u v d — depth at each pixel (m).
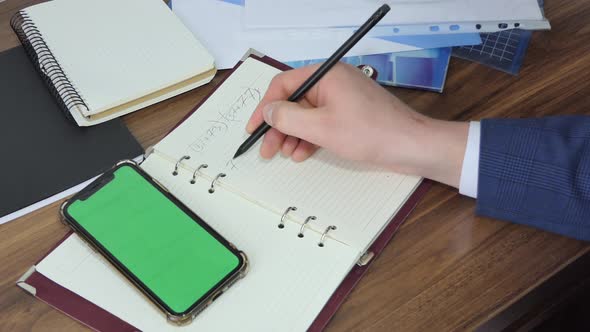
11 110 0.77
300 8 0.91
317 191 0.69
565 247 0.67
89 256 0.64
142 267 0.61
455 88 0.82
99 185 0.67
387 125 0.69
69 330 0.61
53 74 0.78
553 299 0.79
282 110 0.69
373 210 0.68
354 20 0.90
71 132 0.76
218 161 0.72
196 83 0.81
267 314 0.60
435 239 0.68
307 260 0.64
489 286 0.64
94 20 0.85
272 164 0.72
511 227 0.69
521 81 0.83
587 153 0.68
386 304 0.63
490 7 0.90
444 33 0.88
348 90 0.70
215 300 0.61
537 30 0.89
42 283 0.63
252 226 0.67
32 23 0.84
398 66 0.85
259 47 0.87
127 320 0.60
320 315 0.61
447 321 0.62
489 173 0.69
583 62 0.84
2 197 0.69
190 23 0.91
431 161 0.69
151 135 0.77
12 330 0.61
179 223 0.64
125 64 0.79
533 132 0.70
